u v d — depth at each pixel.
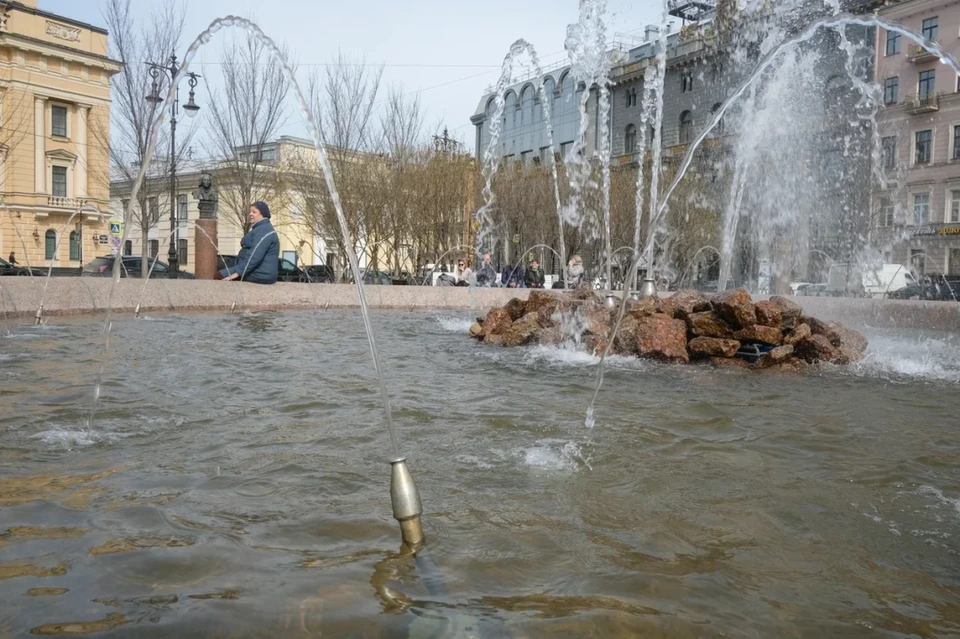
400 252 27.95
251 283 11.38
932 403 4.21
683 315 6.62
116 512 1.99
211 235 13.95
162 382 4.16
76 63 35.34
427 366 5.40
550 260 30.14
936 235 30.80
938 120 30.59
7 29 32.66
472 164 28.50
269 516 2.00
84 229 36.66
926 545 1.94
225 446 2.76
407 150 25.94
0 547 1.73
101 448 2.68
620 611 1.51
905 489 2.43
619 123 40.56
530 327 7.23
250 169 23.89
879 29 31.91
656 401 4.04
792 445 3.04
